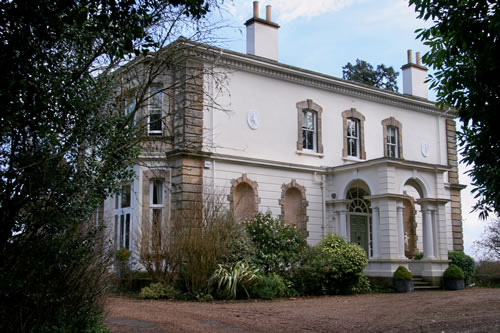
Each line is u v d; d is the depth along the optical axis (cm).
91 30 596
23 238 636
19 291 609
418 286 1947
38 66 578
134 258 1561
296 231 1769
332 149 2156
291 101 2058
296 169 2017
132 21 629
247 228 1691
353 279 1712
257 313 1138
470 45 631
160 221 1578
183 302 1350
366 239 2225
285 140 2012
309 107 2106
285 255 1653
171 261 1466
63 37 638
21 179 627
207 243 1434
